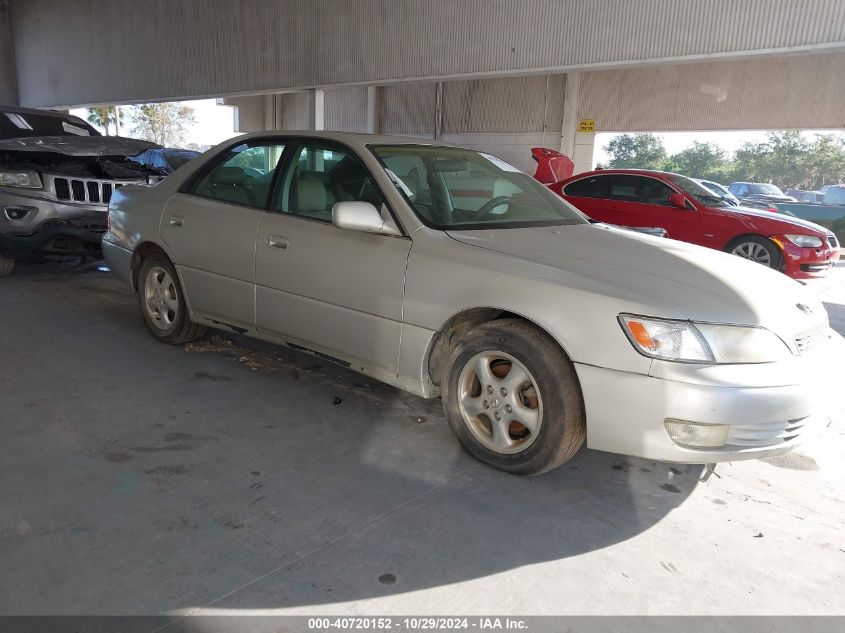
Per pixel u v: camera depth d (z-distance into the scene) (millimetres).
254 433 3293
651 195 9031
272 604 2062
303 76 14680
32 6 22984
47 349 4422
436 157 3795
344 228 3148
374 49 13211
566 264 2885
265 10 15117
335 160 3635
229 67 16500
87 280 6809
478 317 3119
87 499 2600
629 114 15180
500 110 16797
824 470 3252
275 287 3727
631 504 2822
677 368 2510
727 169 47250
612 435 2645
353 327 3406
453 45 11953
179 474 2842
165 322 4562
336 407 3686
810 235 8219
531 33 10836
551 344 2781
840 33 7883
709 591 2258
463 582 2229
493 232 3246
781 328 2672
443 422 3559
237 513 2562
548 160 12555
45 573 2143
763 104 13945
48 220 6207
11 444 3033
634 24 9680
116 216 4797
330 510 2627
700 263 3041
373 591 2154
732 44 8812
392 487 2838
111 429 3246
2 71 24516
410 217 3260
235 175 4137
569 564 2363
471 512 2670
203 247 4090
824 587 2311
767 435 2584
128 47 19406
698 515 2762
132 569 2188
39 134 8203
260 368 4250
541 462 2852
